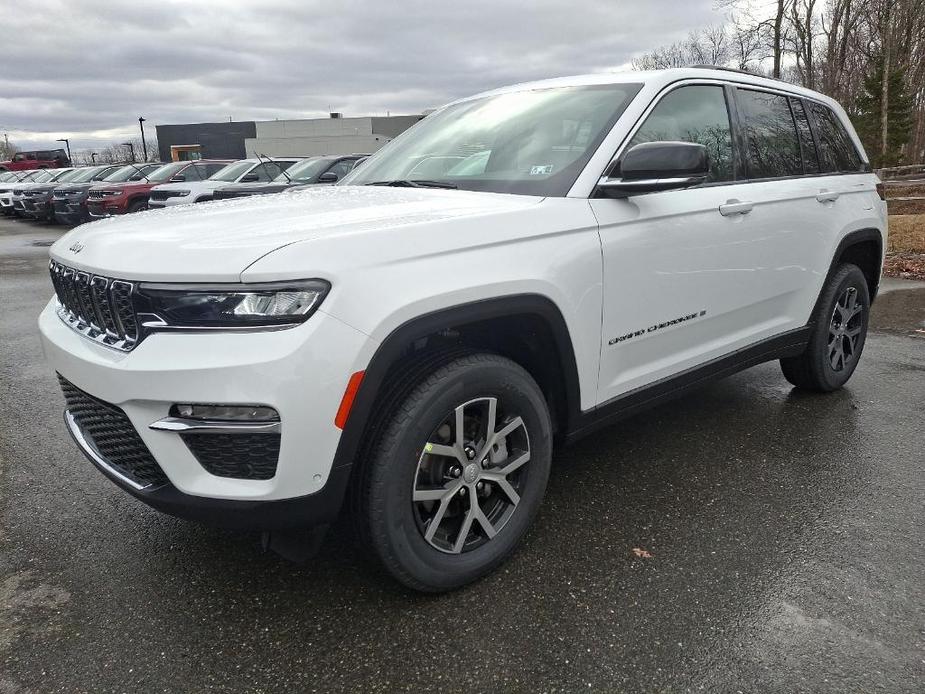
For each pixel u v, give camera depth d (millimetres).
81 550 2820
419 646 2234
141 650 2232
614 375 2945
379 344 2088
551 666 2141
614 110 3035
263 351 1969
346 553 2768
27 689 2066
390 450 2213
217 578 2617
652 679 2082
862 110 29172
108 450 2389
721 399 4484
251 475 2082
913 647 2193
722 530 2900
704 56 36969
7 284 9742
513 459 2604
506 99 3574
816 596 2455
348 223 2287
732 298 3453
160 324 2057
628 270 2842
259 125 60062
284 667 2152
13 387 4969
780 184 3742
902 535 2850
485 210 2506
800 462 3539
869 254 4656
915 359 5383
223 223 2369
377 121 57875
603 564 2666
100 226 2635
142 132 56312
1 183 24562
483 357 2414
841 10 32875
